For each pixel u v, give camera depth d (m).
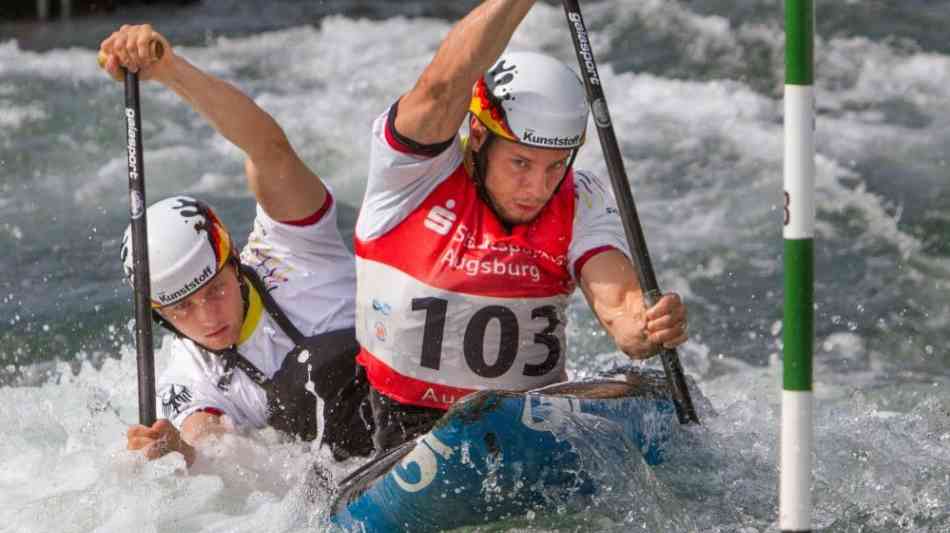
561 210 14.41
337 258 16.66
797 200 10.64
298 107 37.19
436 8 47.59
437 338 14.43
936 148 32.19
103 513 14.89
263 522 14.59
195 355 16.31
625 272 14.20
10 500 15.80
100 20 47.38
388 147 13.92
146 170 32.00
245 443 15.77
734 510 14.25
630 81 38.47
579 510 14.20
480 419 13.16
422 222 14.34
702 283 25.59
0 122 35.31
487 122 13.87
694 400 15.77
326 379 15.93
